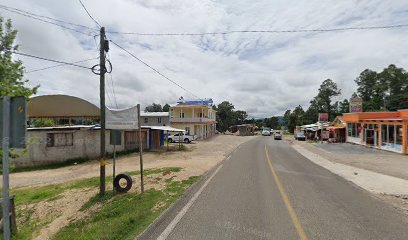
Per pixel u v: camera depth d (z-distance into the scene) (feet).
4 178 11.21
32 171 60.85
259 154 77.00
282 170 46.88
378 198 28.09
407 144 77.97
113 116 32.58
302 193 29.84
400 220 21.20
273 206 24.76
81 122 100.94
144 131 95.30
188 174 41.14
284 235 18.13
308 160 63.77
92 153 75.00
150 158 73.31
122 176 32.73
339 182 36.50
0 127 11.37
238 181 36.65
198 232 18.66
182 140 134.72
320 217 21.76
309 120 297.53
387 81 247.91
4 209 11.17
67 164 68.80
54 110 78.48
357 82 273.75
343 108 292.20
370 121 102.47
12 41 31.37
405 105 232.32
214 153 81.97
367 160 64.28
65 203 31.83
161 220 21.06
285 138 198.49
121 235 18.74
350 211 23.44
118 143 33.50
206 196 28.40
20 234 24.73
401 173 44.93
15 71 31.37
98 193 33.68
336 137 143.23
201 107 164.25
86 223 24.70
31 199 35.29
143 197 28.68
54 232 25.00
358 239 17.51
